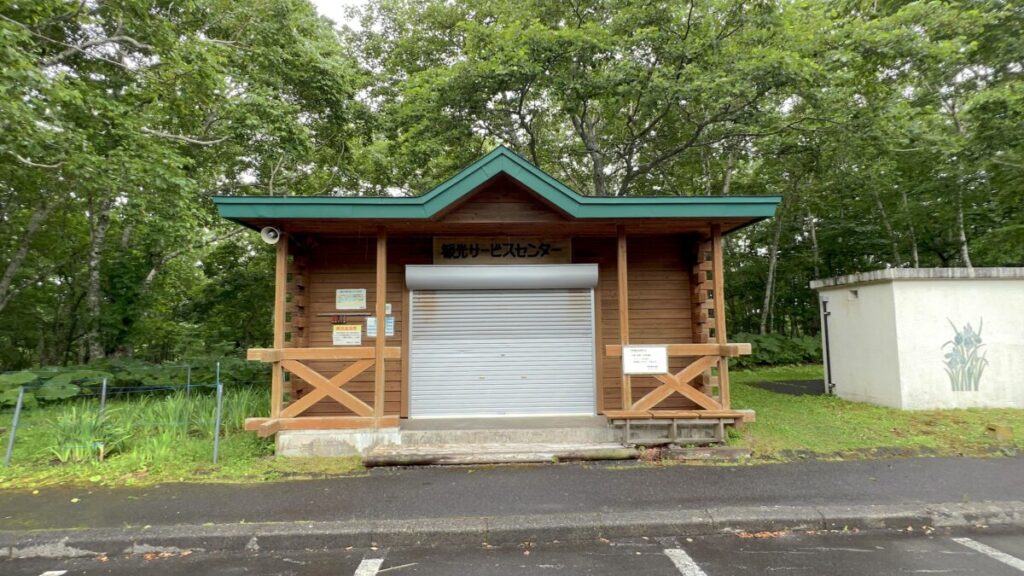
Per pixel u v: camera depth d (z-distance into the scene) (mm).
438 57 15172
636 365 6770
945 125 12773
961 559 3855
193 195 10352
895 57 9961
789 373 14734
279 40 11688
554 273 7543
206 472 5789
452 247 7766
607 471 5770
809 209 18156
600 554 4016
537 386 7598
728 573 3668
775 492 5027
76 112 8922
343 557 4039
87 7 9742
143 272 13164
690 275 8031
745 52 10492
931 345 8680
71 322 15680
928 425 7461
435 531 4270
